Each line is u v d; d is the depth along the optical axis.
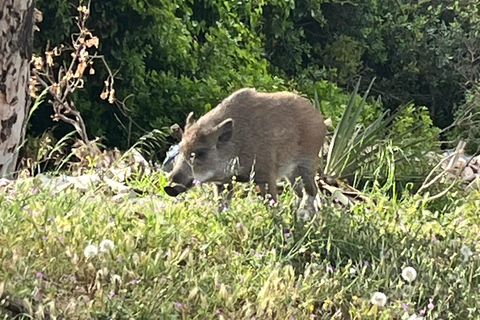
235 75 17.25
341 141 11.39
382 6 25.62
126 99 15.32
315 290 5.60
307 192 7.97
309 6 22.36
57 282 5.12
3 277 4.77
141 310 4.76
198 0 17.97
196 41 17.06
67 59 15.56
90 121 15.73
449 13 27.28
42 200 6.51
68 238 5.57
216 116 7.52
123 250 5.54
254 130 7.52
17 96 9.40
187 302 5.00
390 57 26.08
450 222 8.16
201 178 7.36
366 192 10.92
